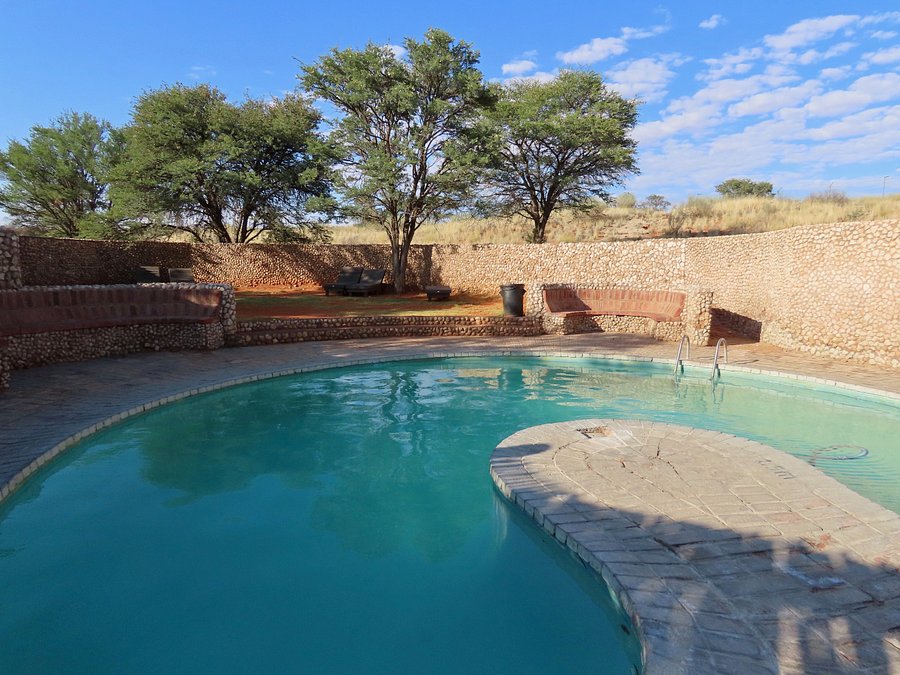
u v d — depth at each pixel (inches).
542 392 414.6
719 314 682.2
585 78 1031.0
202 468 270.2
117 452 284.8
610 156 1023.6
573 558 174.6
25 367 419.8
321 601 168.6
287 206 1169.4
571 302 685.3
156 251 998.4
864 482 244.7
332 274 1111.0
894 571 155.6
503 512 221.9
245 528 212.8
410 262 1065.5
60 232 1177.4
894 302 441.1
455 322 645.3
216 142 1004.6
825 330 495.2
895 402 362.0
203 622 158.2
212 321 519.8
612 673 135.8
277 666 141.6
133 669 140.1
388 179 871.1
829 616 135.4
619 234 1411.2
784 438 307.7
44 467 247.0
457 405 381.1
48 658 143.5
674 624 132.6
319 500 238.2
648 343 584.7
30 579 176.9
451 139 928.9
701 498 206.1
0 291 410.9
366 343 582.2
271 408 369.1
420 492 247.6
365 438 316.2
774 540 173.3
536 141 1081.4
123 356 480.4
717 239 681.6
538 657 142.3
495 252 953.5
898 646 124.6
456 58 896.3
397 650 146.6
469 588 173.9
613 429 296.7
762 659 120.8
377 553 196.1
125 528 210.8
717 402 383.6
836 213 1185.4
